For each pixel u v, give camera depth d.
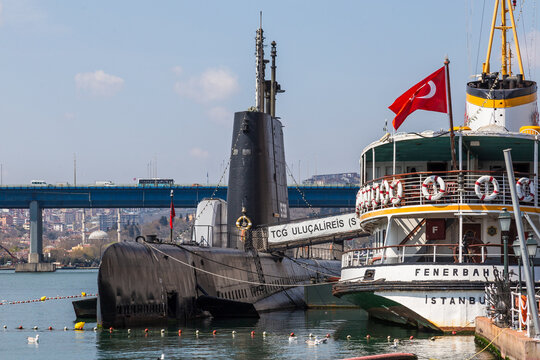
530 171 49.03
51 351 39.06
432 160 50.25
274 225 69.44
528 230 45.41
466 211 42.28
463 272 40.56
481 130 44.75
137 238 54.25
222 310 55.94
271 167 72.00
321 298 69.56
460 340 39.44
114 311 47.44
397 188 43.81
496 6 51.66
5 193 179.25
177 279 53.66
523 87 49.72
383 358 33.47
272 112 77.38
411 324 44.41
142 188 172.25
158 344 41.03
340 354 36.78
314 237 67.81
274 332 46.69
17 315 67.31
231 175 71.56
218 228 73.81
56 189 175.75
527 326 31.44
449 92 42.56
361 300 45.91
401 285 41.19
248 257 67.31
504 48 51.44
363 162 50.97
